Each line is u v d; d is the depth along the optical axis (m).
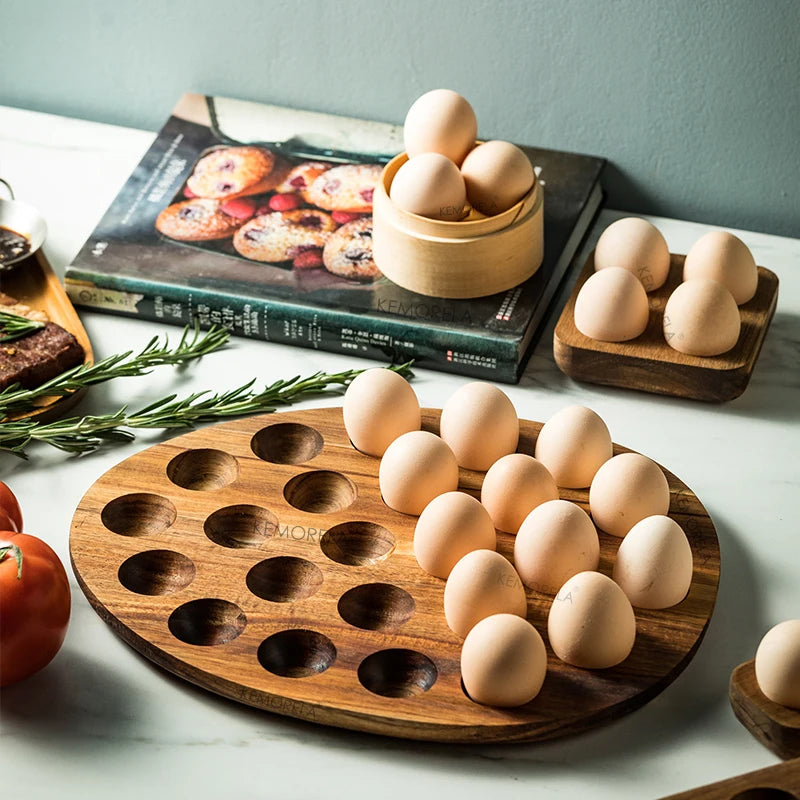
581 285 1.09
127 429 1.02
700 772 0.76
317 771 0.76
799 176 1.23
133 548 0.88
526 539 0.82
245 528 0.92
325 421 1.00
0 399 0.98
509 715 0.76
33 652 0.78
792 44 1.16
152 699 0.81
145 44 1.36
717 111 1.22
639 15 1.18
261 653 0.82
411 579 0.86
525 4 1.21
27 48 1.39
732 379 1.02
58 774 0.76
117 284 1.12
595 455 0.91
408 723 0.76
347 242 1.17
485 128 1.31
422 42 1.27
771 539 0.93
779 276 1.20
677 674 0.80
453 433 0.93
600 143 1.28
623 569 0.82
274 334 1.11
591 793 0.75
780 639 0.75
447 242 1.06
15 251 1.17
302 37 1.31
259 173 1.26
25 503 0.95
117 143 1.38
